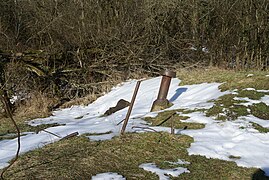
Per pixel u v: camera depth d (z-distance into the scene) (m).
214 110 8.26
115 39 14.63
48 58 12.37
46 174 4.98
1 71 11.38
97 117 10.16
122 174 5.10
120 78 14.12
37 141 7.12
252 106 8.39
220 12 15.73
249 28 14.37
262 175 5.31
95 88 13.24
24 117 10.86
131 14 15.62
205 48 16.16
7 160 5.78
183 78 12.62
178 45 16.41
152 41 15.97
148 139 6.45
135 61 14.80
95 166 5.34
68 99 13.02
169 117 8.23
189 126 7.50
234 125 7.29
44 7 15.38
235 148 6.23
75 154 5.79
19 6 16.25
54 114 11.36
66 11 15.19
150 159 5.73
